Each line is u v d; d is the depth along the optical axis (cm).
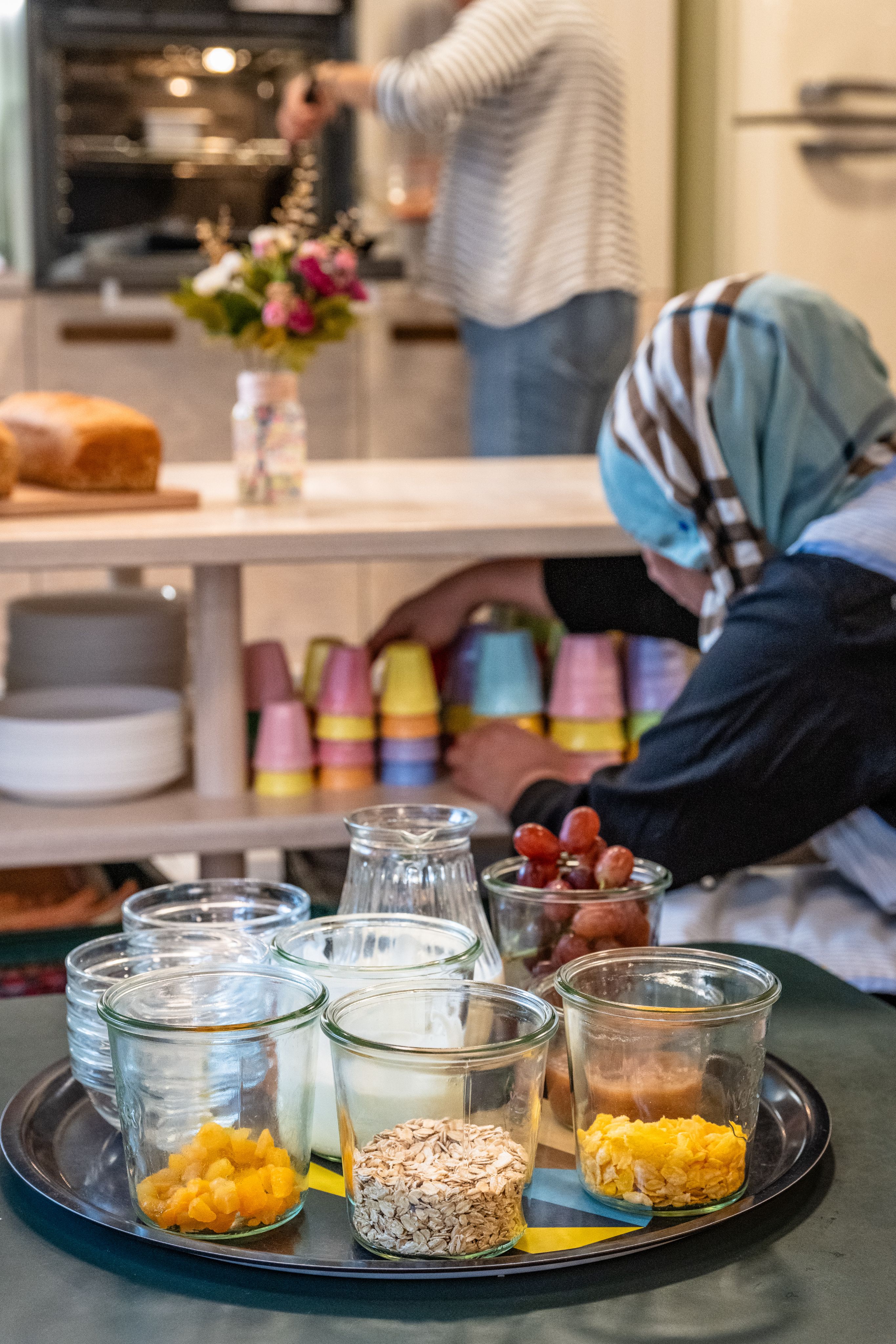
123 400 371
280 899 82
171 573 366
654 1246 62
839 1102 78
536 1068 63
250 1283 59
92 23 340
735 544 136
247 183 362
